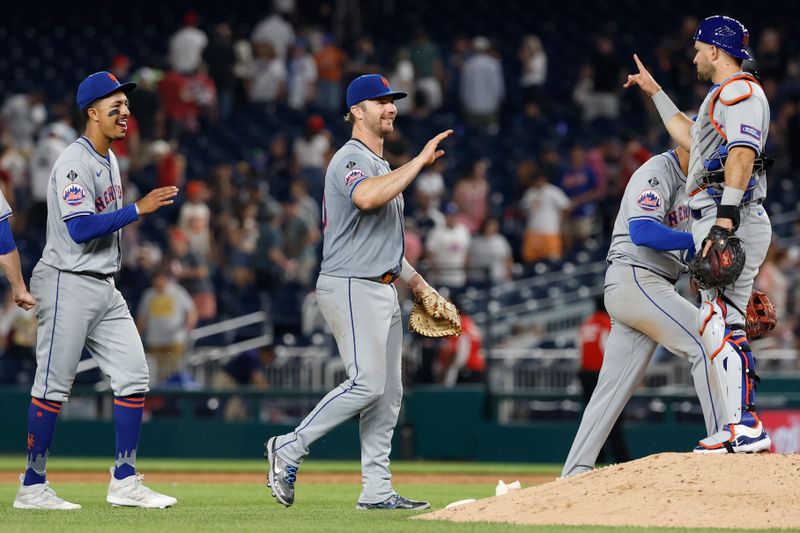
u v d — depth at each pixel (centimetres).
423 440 5672
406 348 5766
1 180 7588
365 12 10694
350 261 2670
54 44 10562
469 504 2480
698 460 2392
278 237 6900
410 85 8862
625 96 9150
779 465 2333
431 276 6144
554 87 9675
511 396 5628
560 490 2409
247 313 6844
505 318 6312
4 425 5866
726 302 2548
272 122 8950
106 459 5769
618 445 4878
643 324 2797
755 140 2444
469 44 9600
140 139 7975
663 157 2812
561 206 7025
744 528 2117
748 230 2538
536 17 10581
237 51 9144
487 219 6612
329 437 5703
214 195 7519
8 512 2686
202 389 5828
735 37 2531
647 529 2109
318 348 6109
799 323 5916
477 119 8694
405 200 7800
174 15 11088
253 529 2247
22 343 6344
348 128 8931
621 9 10481
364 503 2764
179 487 4019
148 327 5994
